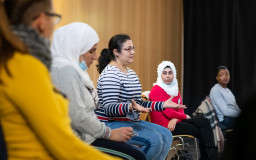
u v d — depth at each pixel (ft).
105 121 7.79
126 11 17.33
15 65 2.92
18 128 3.04
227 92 13.56
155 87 10.62
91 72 15.76
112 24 16.75
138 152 5.86
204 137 10.47
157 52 18.79
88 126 5.22
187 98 19.66
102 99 7.73
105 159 3.21
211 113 11.96
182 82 19.97
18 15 3.22
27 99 2.86
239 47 17.78
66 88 4.99
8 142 3.09
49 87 2.99
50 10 3.37
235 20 17.94
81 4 15.52
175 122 10.13
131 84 8.09
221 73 13.44
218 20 18.61
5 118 3.03
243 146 1.83
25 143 3.06
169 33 19.38
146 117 10.18
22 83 2.88
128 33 17.44
